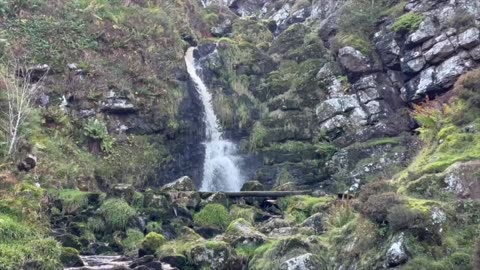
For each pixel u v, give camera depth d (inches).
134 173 754.2
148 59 875.4
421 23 830.5
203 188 848.9
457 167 490.6
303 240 482.3
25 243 451.2
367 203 451.5
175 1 1075.9
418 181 494.0
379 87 854.5
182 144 848.3
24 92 663.1
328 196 684.7
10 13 818.8
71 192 617.0
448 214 439.2
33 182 589.3
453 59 789.9
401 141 785.6
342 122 839.7
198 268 491.5
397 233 426.3
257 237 532.4
